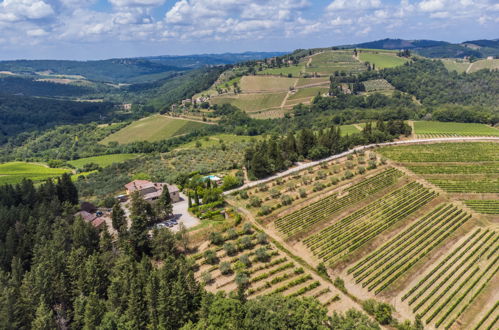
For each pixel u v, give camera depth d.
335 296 78.25
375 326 60.97
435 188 136.00
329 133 174.12
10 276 75.44
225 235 100.62
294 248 98.00
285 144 167.00
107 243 85.88
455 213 119.31
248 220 109.69
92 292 66.38
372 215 115.69
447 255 97.00
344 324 59.88
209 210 113.69
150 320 62.69
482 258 95.75
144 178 160.38
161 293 62.56
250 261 89.12
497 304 77.69
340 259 92.81
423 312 75.75
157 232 89.06
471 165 153.12
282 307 61.41
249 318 60.91
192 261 85.19
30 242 85.12
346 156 167.88
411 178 143.50
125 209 119.12
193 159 197.00
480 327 72.38
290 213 113.81
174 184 148.25
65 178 118.94
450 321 73.75
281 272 86.31
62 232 86.94
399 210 118.88
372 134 189.12
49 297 67.25
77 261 74.50
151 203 116.62
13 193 111.00
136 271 71.69
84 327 60.09
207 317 62.56
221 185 134.88
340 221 111.12
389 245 100.62
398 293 82.38
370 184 135.88
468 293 82.62
